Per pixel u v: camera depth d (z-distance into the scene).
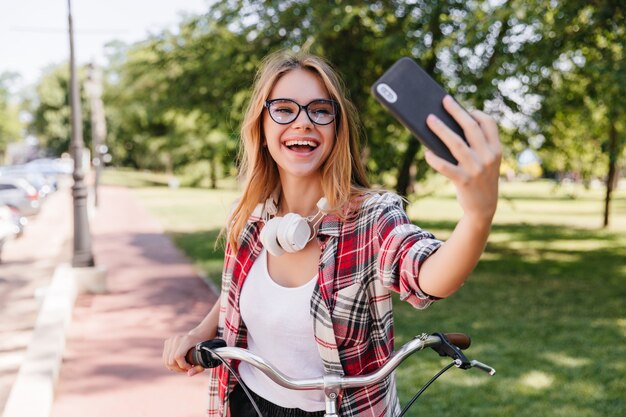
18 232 17.27
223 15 11.09
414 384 5.15
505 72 9.09
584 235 17.78
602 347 6.31
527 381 5.23
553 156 12.55
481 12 9.21
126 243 15.83
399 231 1.48
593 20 8.58
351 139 1.80
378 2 10.57
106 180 50.03
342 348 1.65
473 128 1.08
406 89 1.14
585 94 10.16
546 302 8.68
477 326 7.25
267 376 1.65
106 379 5.54
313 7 10.03
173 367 1.93
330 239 1.65
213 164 41.69
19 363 6.41
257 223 1.87
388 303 1.63
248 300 1.77
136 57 17.67
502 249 14.70
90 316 8.02
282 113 1.77
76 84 9.68
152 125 43.09
